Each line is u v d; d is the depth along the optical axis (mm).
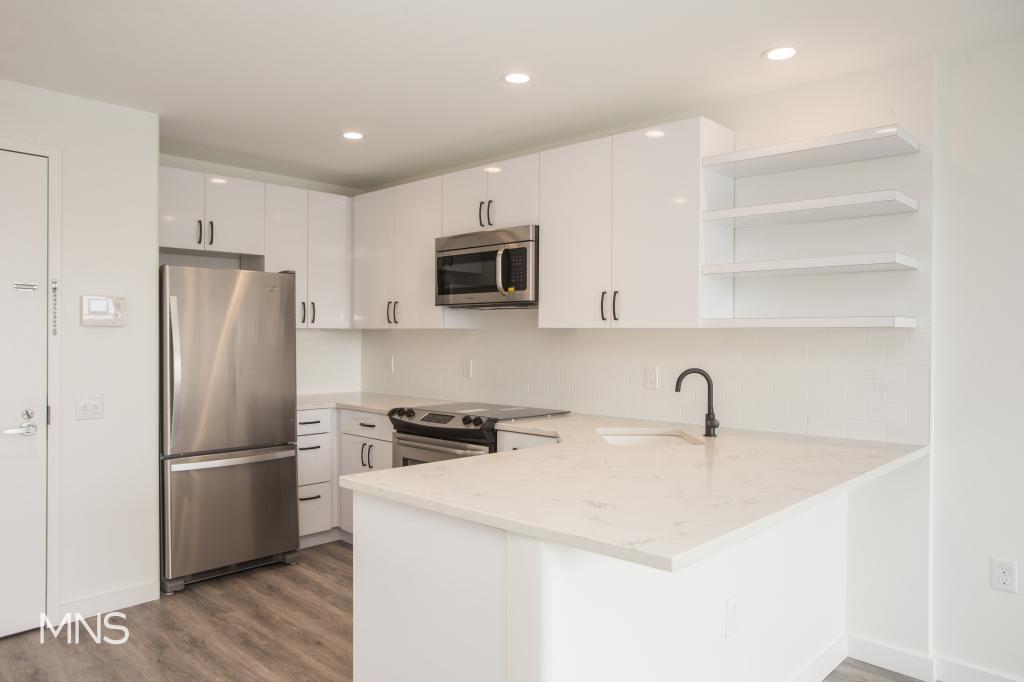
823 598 2680
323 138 3742
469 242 3709
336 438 4316
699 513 1518
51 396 3023
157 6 2254
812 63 2701
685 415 3312
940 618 2646
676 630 1870
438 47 2566
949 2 2195
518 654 1467
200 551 3471
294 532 3857
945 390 2625
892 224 2693
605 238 3162
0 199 2893
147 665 2674
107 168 3180
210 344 3498
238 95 3080
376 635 1864
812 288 2889
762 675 2295
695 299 2855
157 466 3350
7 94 2906
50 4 2238
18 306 2939
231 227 4082
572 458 2264
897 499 2705
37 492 2994
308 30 2438
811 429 2908
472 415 3430
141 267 3287
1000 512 2516
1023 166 2451
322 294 4523
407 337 4781
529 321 4008
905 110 2662
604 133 3637
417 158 4156
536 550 1430
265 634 2955
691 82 2896
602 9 2264
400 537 1793
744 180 3074
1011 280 2482
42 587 3004
